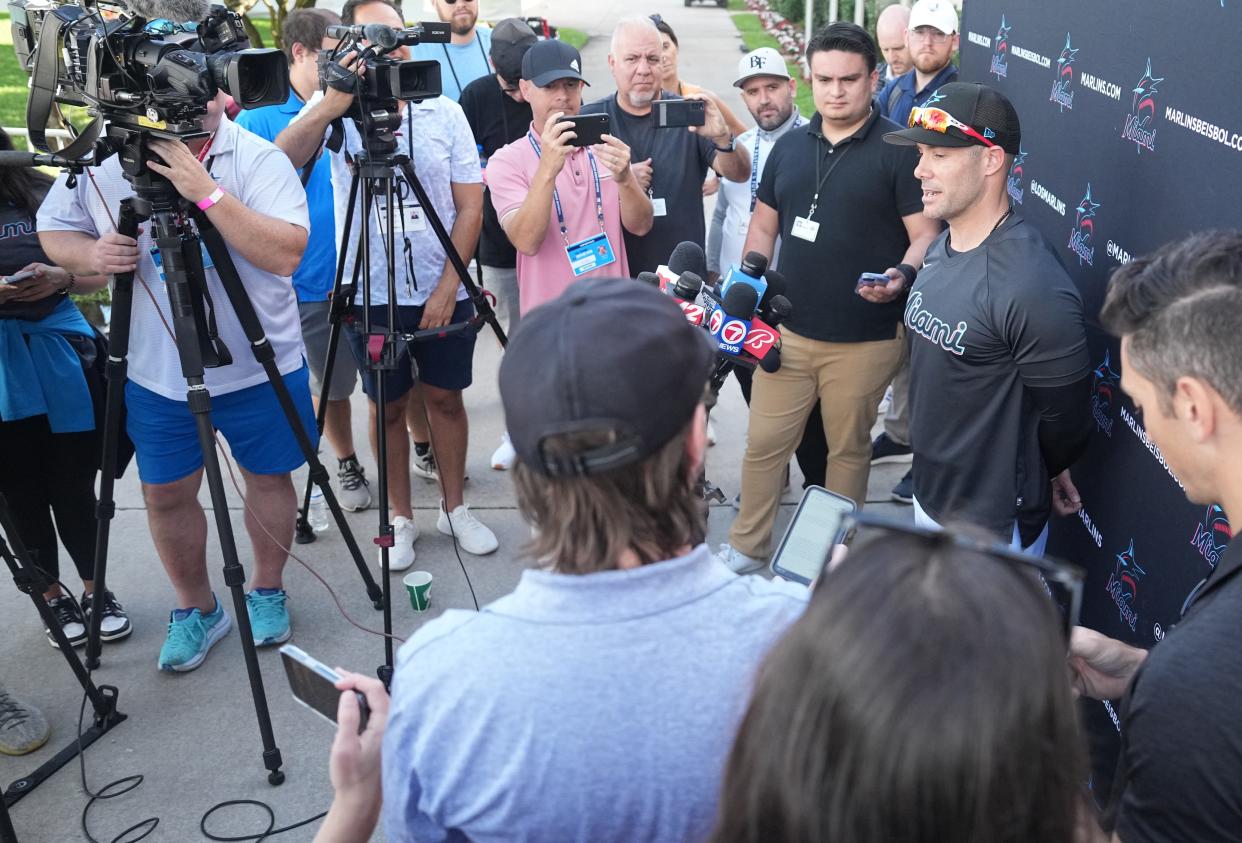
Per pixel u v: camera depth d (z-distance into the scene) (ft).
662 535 3.35
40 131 8.38
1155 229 7.24
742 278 8.72
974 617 2.44
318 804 8.77
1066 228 8.97
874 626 2.46
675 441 3.30
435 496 14.05
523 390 3.21
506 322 15.72
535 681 3.16
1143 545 7.54
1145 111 7.39
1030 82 9.87
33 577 8.92
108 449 8.93
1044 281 7.56
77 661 9.29
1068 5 8.87
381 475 9.82
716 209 14.80
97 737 9.53
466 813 3.30
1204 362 4.01
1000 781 2.38
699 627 3.24
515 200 11.69
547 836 3.22
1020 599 2.51
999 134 7.70
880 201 10.41
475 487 14.17
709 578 3.37
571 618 3.22
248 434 10.09
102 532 9.13
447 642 3.34
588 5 96.48
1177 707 3.53
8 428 10.17
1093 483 8.47
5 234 9.76
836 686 2.44
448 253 10.32
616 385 3.12
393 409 11.99
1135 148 7.57
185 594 10.62
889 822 2.40
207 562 12.42
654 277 9.02
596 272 11.75
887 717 2.36
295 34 12.80
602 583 3.23
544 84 11.32
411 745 3.35
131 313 9.42
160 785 9.00
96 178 9.10
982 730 2.34
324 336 13.11
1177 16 6.90
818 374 11.15
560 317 3.25
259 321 9.25
